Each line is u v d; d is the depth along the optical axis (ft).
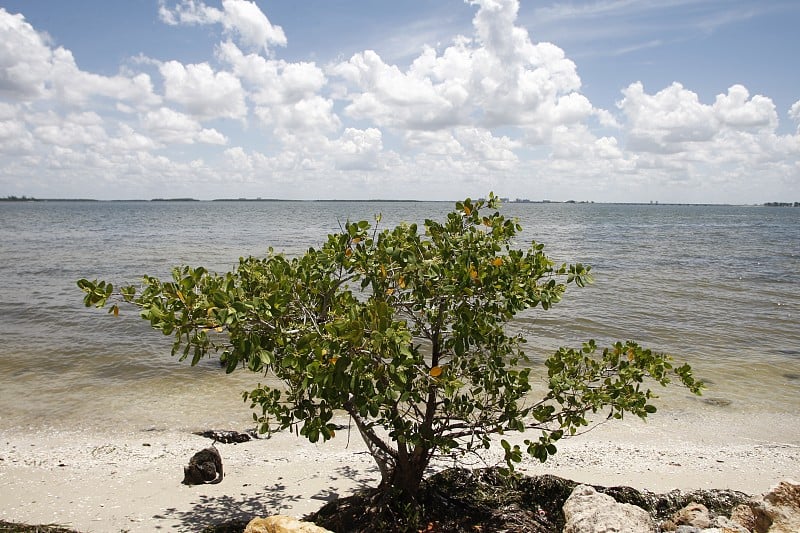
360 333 15.81
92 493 27.20
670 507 25.18
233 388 45.16
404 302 22.38
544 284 22.63
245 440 35.68
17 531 22.62
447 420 22.21
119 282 94.99
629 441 36.45
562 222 383.04
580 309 77.15
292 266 22.00
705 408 42.63
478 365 23.12
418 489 23.25
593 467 31.65
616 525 19.71
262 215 484.74
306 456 33.04
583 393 21.75
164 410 40.70
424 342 51.11
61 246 165.78
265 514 24.56
